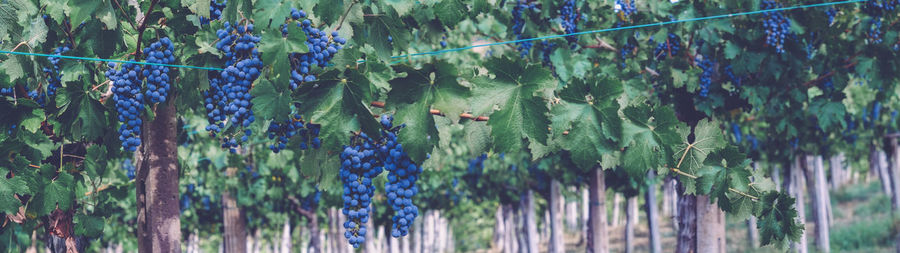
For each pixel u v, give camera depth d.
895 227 18.03
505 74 3.80
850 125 14.92
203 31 4.18
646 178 13.27
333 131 3.85
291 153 12.22
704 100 7.83
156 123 5.18
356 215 3.96
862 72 7.71
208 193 14.59
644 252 21.34
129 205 12.94
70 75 4.52
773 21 7.21
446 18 4.39
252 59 3.90
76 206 5.77
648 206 14.21
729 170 4.57
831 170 27.06
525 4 7.20
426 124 3.81
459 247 28.09
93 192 5.62
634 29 7.63
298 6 4.06
